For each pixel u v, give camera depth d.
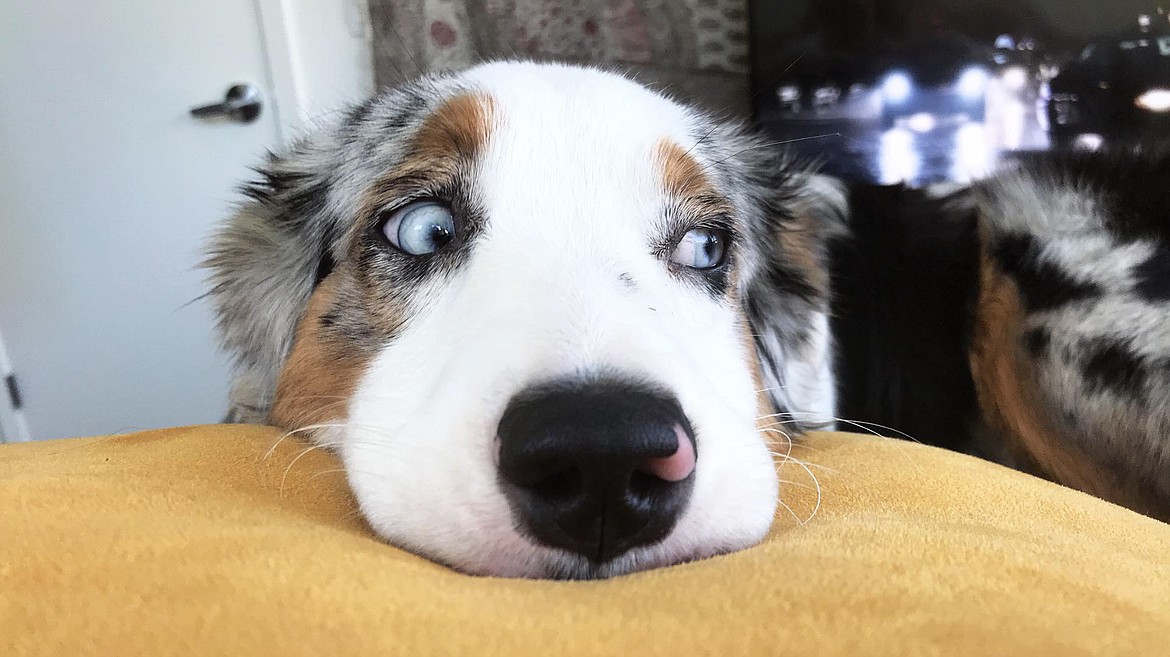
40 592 0.25
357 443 0.46
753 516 0.40
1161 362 0.79
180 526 0.31
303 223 0.69
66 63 1.51
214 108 1.50
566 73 0.63
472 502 0.36
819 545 0.33
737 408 0.51
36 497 0.33
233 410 0.73
